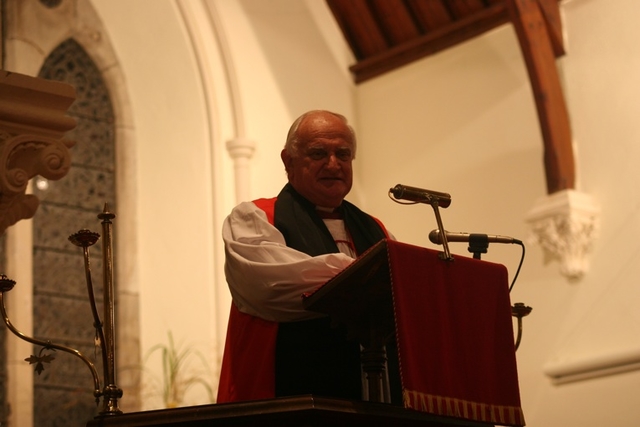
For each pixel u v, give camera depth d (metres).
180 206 11.87
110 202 11.85
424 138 12.56
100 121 11.98
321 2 13.34
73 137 11.75
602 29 11.24
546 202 11.03
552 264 11.05
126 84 12.20
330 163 5.31
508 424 4.39
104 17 12.14
